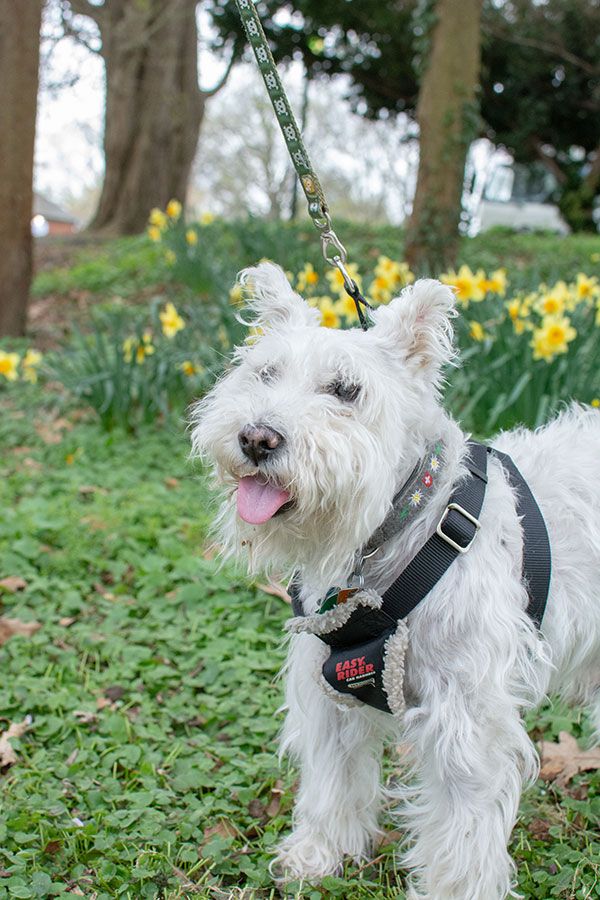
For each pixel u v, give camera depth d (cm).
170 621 418
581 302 637
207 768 312
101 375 683
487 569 231
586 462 267
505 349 579
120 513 519
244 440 217
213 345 682
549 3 2434
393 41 2455
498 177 3077
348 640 238
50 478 595
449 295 240
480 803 231
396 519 233
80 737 325
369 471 218
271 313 271
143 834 273
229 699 353
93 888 254
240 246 1098
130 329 902
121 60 1938
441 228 1046
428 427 241
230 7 2405
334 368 231
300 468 214
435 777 237
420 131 1055
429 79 1038
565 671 266
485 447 261
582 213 2412
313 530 231
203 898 248
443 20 1022
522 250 1403
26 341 944
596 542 253
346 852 278
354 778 276
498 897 240
